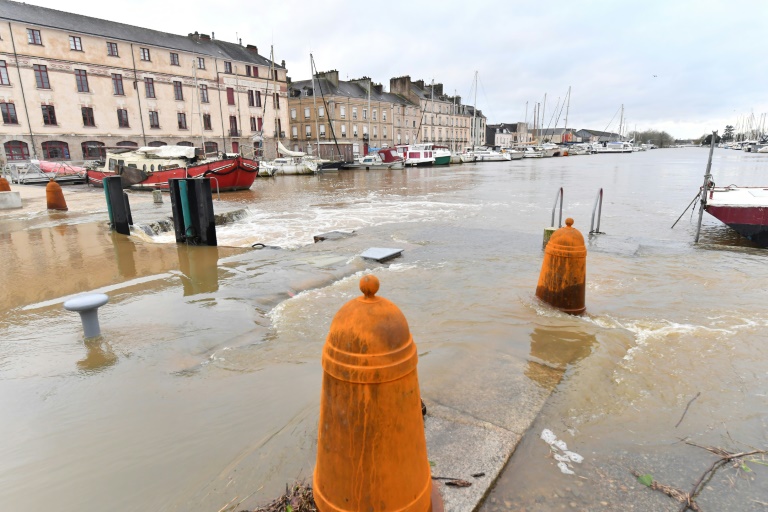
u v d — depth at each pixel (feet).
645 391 10.68
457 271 23.70
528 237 34.42
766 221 29.89
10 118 113.91
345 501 5.40
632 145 440.04
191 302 18.44
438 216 48.57
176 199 30.89
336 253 27.94
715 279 21.40
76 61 123.24
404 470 5.36
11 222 40.55
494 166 186.91
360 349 5.09
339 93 204.13
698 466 7.91
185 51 146.41
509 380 10.99
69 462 8.70
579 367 11.80
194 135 152.66
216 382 11.71
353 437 5.23
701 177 104.63
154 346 14.08
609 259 25.64
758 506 6.92
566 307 16.56
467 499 6.84
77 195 71.15
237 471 7.79
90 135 127.75
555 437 8.70
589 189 79.20
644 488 7.29
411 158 177.88
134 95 135.95
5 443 9.33
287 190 90.33
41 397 11.15
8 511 7.47
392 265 25.38
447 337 14.24
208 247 30.27
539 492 7.12
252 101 171.42
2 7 114.32
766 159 203.41
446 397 10.08
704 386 11.00
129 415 10.26
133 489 7.87
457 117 295.89
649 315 16.33
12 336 14.99
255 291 19.79
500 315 16.37
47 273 23.40
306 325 15.93
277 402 10.52
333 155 192.75
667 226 40.78
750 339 13.93
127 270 23.95
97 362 13.01
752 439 8.80
